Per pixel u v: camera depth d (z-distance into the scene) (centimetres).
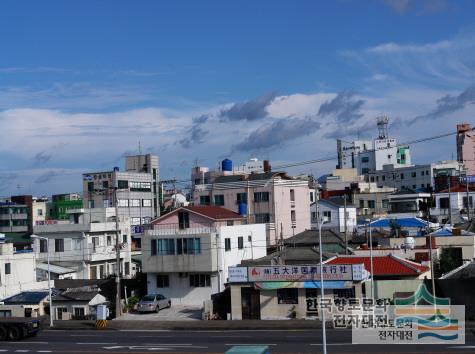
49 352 3462
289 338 3634
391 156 14762
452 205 9019
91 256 6775
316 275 4444
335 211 8781
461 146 12900
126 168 10962
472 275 4288
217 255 5425
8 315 5216
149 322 4694
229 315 4634
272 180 7562
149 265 5531
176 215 5747
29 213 11875
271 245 7031
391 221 7444
